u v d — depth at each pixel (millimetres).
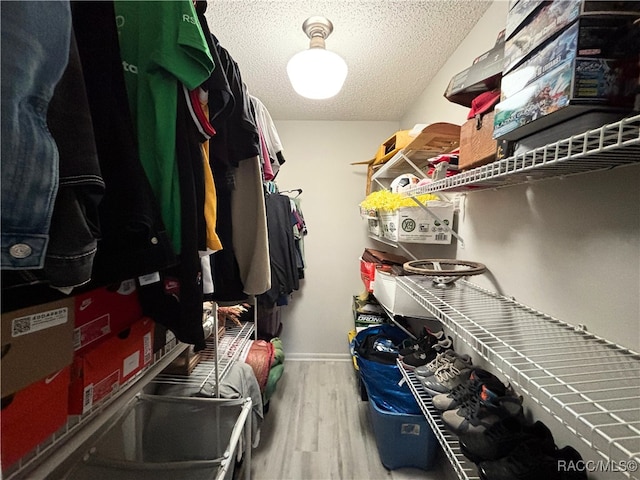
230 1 1210
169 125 564
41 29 313
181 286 612
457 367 1184
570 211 788
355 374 2320
